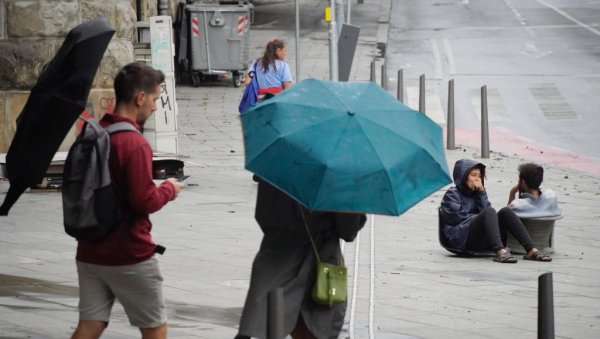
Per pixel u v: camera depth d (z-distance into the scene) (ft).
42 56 115.55
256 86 116.37
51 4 115.34
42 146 45.11
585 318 65.82
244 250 84.94
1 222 95.25
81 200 41.73
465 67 226.99
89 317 44.04
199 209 104.17
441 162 43.37
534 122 173.37
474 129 169.17
